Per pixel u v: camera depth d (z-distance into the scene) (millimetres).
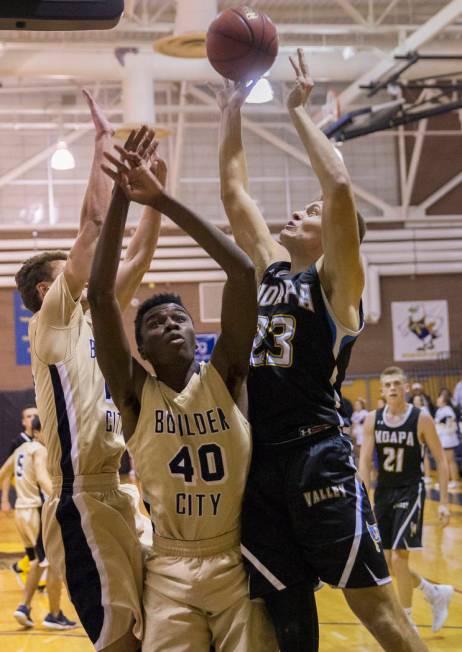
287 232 3412
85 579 3262
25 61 13500
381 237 19969
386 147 20344
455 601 6848
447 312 20250
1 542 11312
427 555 8789
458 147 20312
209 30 3578
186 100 19234
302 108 3244
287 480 3070
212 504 3053
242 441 3055
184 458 3039
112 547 3264
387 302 20188
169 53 10766
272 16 15594
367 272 19875
